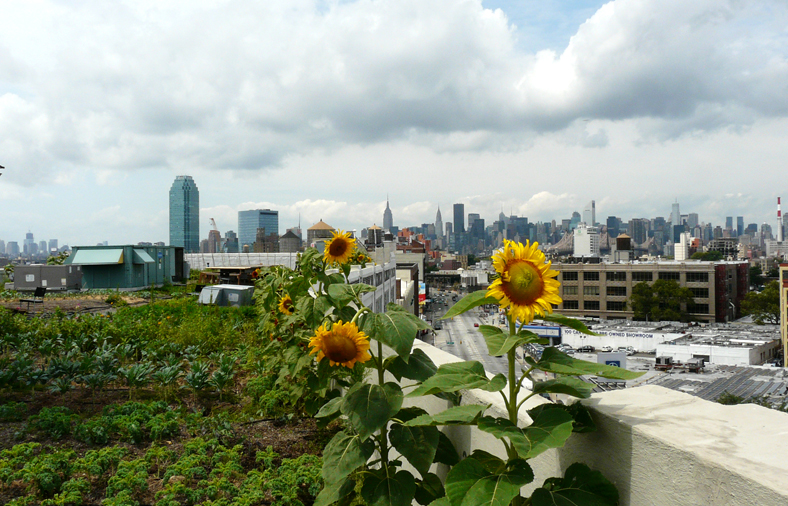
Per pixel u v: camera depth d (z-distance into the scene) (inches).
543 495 62.3
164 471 160.9
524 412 79.1
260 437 195.6
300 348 192.7
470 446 103.0
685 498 49.9
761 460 45.1
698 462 47.9
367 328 105.9
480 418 70.6
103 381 233.9
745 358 2513.5
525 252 69.1
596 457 66.3
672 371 1941.4
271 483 145.5
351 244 193.0
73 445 177.6
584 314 4921.3
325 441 191.9
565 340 2391.7
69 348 350.3
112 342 394.9
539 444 58.8
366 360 105.5
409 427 102.7
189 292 1409.9
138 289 1788.9
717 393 1387.8
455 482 62.1
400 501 101.4
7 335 358.3
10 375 245.0
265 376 264.8
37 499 139.7
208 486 144.4
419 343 159.8
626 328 3895.2
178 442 184.7
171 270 2054.6
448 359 133.0
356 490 125.7
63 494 135.0
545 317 67.1
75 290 1672.0
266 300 246.1
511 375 71.9
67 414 205.9
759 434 53.8
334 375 174.6
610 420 63.0
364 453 102.7
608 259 6171.3
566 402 76.7
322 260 200.2
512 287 68.3
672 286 4537.4
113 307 992.2
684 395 72.1
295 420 217.9
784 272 2952.8
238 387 271.1
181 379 283.7
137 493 144.2
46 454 159.0
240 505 130.9
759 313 4446.4
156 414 210.2
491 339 70.5
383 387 105.1
